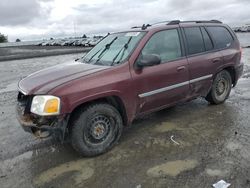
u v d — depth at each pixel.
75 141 3.92
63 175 3.68
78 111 3.91
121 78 4.18
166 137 4.64
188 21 5.54
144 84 4.46
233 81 6.39
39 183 3.54
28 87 3.98
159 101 4.77
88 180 3.52
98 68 4.23
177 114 5.70
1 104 7.36
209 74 5.58
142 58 4.34
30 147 4.58
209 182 3.30
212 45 5.71
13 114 6.39
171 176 3.48
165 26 4.99
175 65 4.88
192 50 5.28
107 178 3.54
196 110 5.89
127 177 3.53
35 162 4.07
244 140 4.37
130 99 4.32
